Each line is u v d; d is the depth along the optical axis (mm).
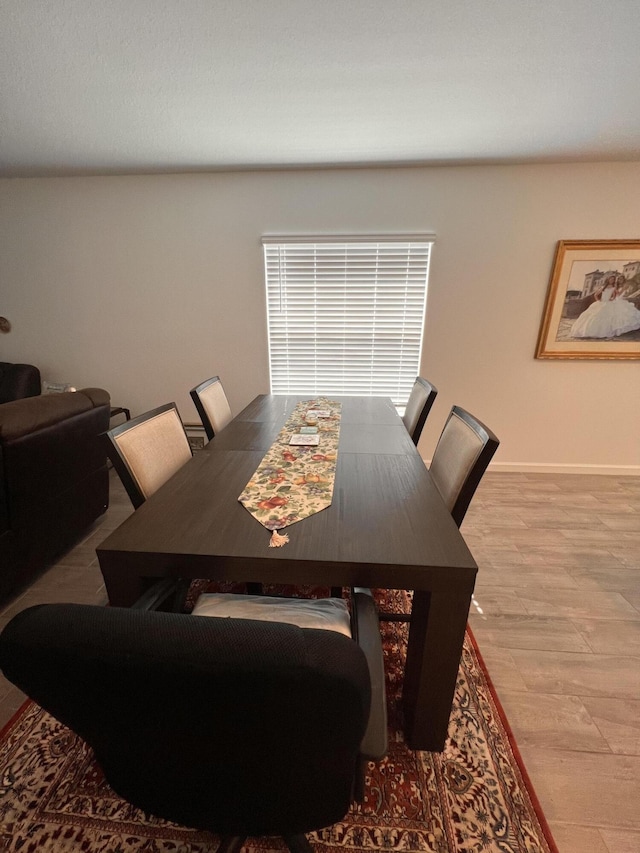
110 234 2695
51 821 912
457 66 1431
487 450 1088
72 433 1863
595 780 1007
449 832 896
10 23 1187
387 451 1518
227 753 505
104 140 2018
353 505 1086
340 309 2787
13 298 2877
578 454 2938
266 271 2734
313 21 1201
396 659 1366
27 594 1655
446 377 2863
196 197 2576
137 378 3029
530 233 2516
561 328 2656
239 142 2053
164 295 2816
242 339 2889
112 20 1185
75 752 1054
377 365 2914
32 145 2074
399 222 2543
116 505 2490
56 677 409
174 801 622
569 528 2215
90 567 1835
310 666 371
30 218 2688
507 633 1481
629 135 1984
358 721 435
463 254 2588
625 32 1256
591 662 1358
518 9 1160
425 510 1060
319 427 1828
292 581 863
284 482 1239
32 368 2824
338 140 2033
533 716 1169
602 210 2426
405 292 2717
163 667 373
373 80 1513
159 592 900
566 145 2107
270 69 1442
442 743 1038
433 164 2389
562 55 1370
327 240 2568
